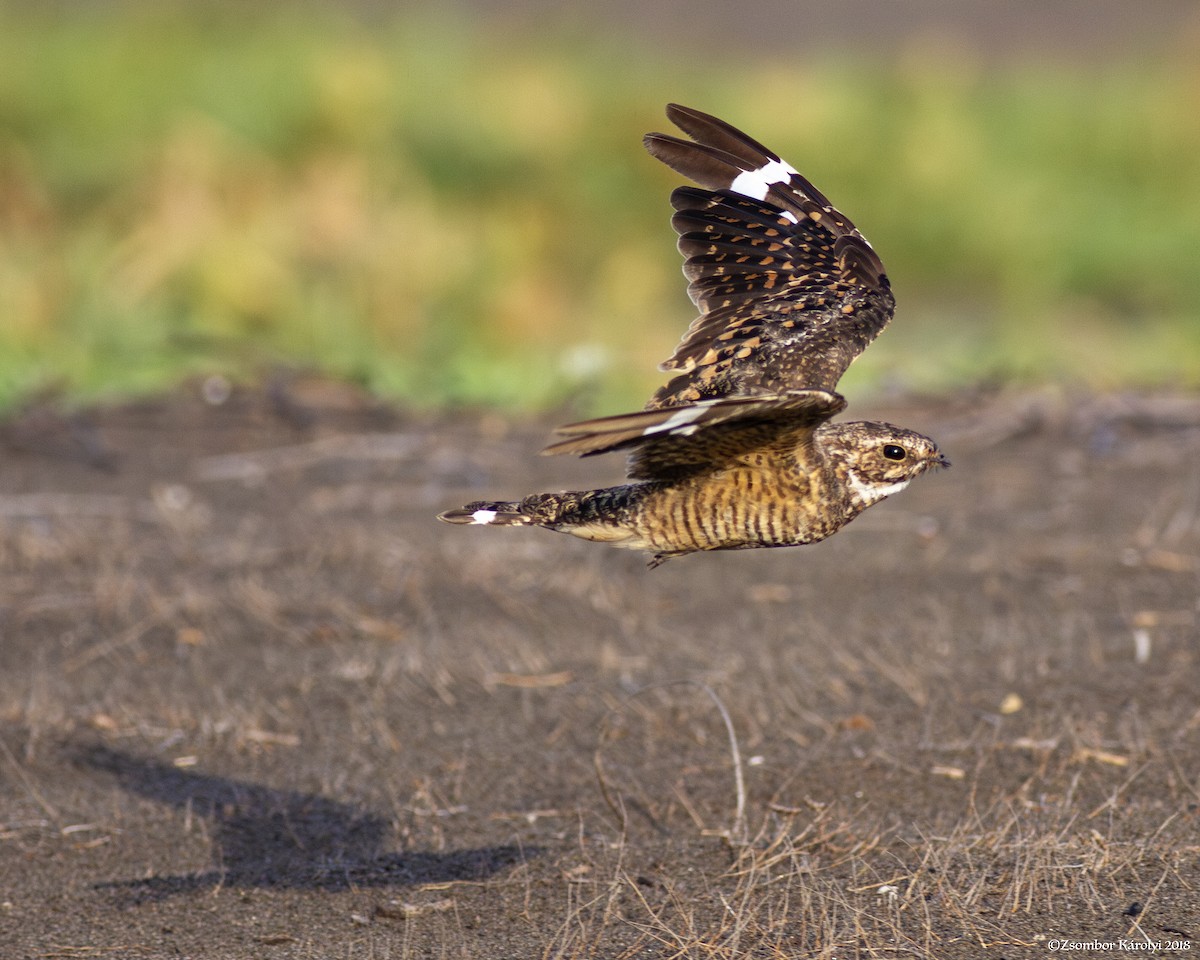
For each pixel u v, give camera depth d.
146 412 17.67
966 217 24.53
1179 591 12.59
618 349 20.05
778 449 7.48
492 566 13.32
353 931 8.41
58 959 8.23
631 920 8.35
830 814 9.41
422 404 18.25
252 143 22.47
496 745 10.47
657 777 9.99
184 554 13.70
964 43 30.88
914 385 18.66
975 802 9.50
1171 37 30.72
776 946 7.96
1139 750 9.99
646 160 24.09
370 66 23.91
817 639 11.88
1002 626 12.01
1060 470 15.81
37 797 9.88
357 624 12.32
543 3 30.42
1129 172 26.22
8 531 14.03
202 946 8.31
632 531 7.87
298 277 20.47
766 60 28.14
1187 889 8.38
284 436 17.03
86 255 20.19
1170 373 19.17
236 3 26.00
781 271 8.71
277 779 10.14
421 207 22.05
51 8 25.41
